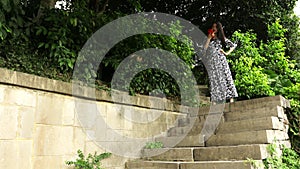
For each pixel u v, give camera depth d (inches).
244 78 171.9
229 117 142.2
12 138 88.4
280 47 200.2
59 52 117.5
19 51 109.0
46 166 97.5
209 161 109.3
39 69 111.3
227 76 157.8
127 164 127.2
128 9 206.8
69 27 130.3
